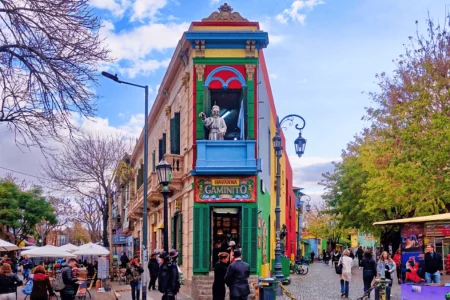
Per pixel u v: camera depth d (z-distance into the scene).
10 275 16.12
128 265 23.27
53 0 12.05
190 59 23.03
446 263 17.52
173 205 27.33
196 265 21.95
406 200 28.20
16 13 11.82
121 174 41.88
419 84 25.45
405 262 18.42
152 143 37.62
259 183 23.17
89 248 29.48
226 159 22.12
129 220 52.16
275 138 21.09
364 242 110.50
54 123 12.73
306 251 90.31
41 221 74.44
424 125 24.95
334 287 28.41
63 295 18.25
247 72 22.42
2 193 62.88
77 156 41.62
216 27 22.62
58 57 12.33
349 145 45.44
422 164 24.70
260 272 23.69
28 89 12.34
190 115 22.91
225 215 22.53
